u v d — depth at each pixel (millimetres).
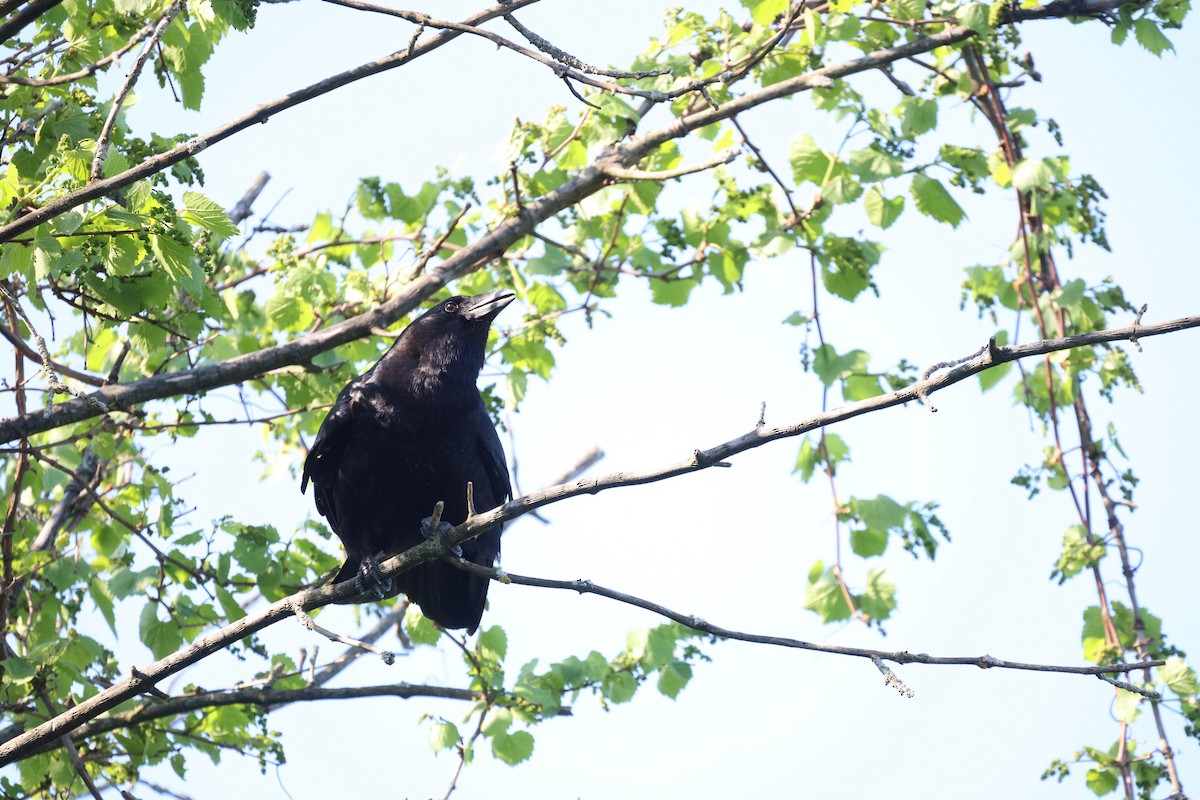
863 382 12516
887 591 12344
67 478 12680
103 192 8406
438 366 11625
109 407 10500
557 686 12086
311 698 11148
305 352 11484
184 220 8977
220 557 11875
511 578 8602
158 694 9031
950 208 12391
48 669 10633
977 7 12453
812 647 8320
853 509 12406
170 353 12469
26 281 9539
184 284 9953
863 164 12141
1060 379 12367
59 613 11836
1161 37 12578
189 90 10891
